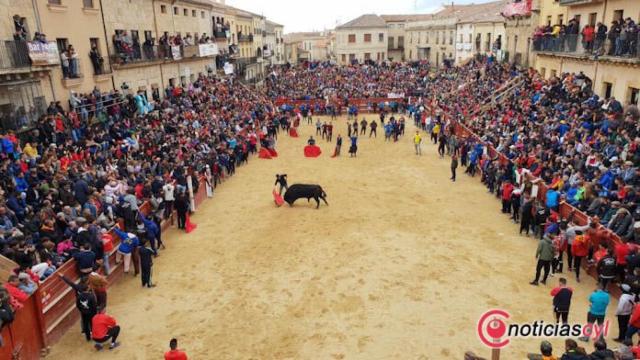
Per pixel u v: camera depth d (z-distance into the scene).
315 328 11.96
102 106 24.09
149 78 32.47
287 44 110.69
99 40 26.77
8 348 9.84
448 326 11.91
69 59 23.00
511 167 21.16
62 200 14.71
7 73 18.56
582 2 27.36
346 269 14.98
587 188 15.58
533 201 16.94
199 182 21.77
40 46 20.06
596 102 23.12
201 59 42.34
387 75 59.38
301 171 27.23
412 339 11.42
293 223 19.08
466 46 62.62
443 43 71.25
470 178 25.22
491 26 55.44
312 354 10.96
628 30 22.20
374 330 11.81
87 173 16.55
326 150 32.88
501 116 29.00
